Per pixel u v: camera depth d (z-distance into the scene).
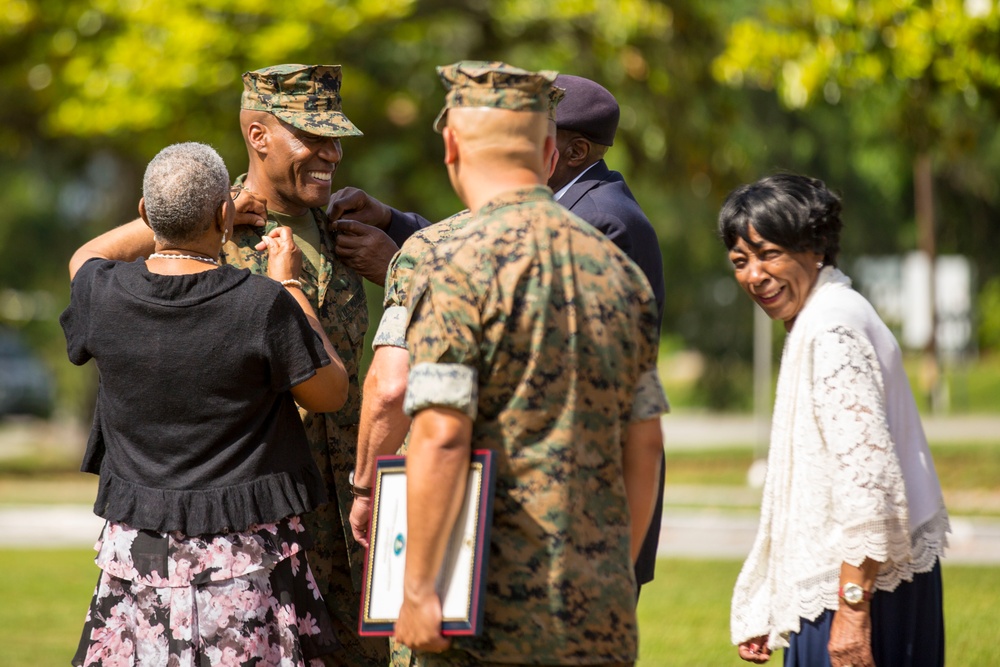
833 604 6.96
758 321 33.25
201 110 29.22
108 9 28.86
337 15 28.45
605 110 8.84
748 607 7.60
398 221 9.56
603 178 8.93
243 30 28.52
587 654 6.12
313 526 8.80
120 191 37.81
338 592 8.93
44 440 58.03
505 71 6.32
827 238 7.32
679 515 22.62
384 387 7.50
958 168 44.34
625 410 6.46
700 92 31.86
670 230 42.59
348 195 9.18
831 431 6.89
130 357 7.44
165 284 7.47
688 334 49.94
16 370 67.31
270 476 7.60
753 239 7.34
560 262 6.21
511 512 6.12
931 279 49.31
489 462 6.04
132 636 7.48
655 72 31.42
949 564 17.12
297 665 7.56
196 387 7.41
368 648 8.98
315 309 8.83
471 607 5.96
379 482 6.54
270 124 8.66
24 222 65.19
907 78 22.03
